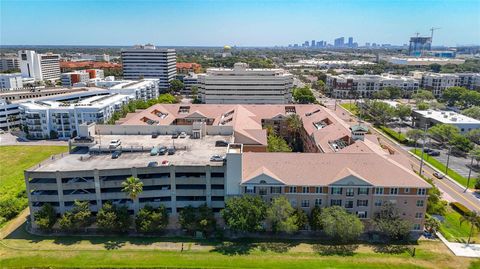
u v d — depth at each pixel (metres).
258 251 78.00
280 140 133.50
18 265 73.06
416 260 74.38
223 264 72.88
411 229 84.62
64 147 158.25
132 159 94.06
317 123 141.25
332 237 83.56
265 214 81.75
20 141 169.25
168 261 73.88
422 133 153.88
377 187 83.19
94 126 112.19
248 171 88.00
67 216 83.25
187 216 83.56
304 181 84.88
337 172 86.25
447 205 99.06
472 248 79.19
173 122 155.50
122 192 86.75
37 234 85.38
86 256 75.81
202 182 87.56
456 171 126.38
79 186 85.88
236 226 79.25
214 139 112.62
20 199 101.62
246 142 116.69
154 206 86.88
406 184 82.94
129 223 84.38
